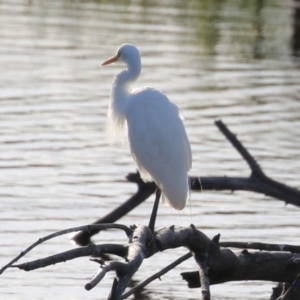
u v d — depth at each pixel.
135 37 27.53
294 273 8.45
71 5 33.28
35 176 14.56
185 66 24.03
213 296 10.47
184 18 31.02
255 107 19.84
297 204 10.51
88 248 6.93
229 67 24.39
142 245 6.97
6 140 16.42
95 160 15.63
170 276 11.02
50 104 19.27
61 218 12.72
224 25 30.14
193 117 18.70
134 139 9.59
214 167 15.32
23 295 10.12
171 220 12.98
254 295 10.53
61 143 16.44
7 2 33.56
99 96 20.23
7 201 13.34
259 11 33.22
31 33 27.64
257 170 10.59
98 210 13.12
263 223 12.84
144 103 9.64
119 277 6.55
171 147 9.40
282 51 27.19
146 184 11.64
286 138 17.31
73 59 24.28
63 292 10.30
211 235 12.23
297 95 21.23
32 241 11.80
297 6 32.19
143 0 34.69
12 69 22.62
